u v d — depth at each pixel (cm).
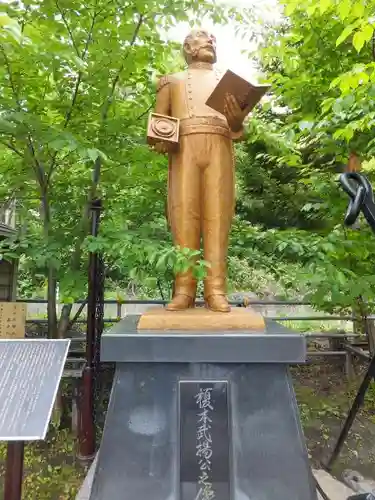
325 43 437
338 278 396
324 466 408
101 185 496
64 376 461
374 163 465
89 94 438
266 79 496
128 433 262
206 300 321
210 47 353
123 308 840
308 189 632
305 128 424
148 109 460
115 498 253
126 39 423
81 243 453
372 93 336
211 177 321
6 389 222
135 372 270
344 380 626
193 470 257
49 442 460
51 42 374
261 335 269
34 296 759
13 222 655
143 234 434
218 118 326
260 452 259
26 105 427
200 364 270
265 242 483
